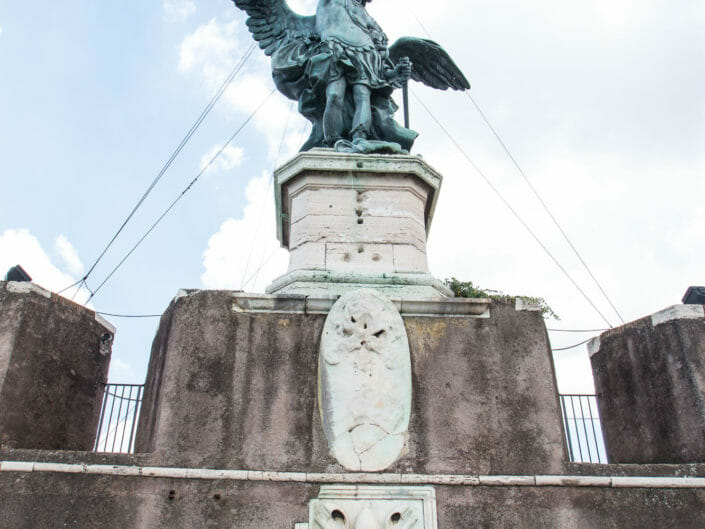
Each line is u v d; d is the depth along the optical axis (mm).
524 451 7414
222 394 7602
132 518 6785
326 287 8539
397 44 12125
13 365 7777
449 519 6934
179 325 8039
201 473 7062
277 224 10594
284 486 7039
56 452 7117
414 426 7477
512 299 8422
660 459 7945
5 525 6676
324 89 10789
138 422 8203
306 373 7789
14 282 8273
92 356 8906
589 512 7062
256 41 11727
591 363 9273
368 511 6828
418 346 8008
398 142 10828
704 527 7039
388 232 9336
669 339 8250
